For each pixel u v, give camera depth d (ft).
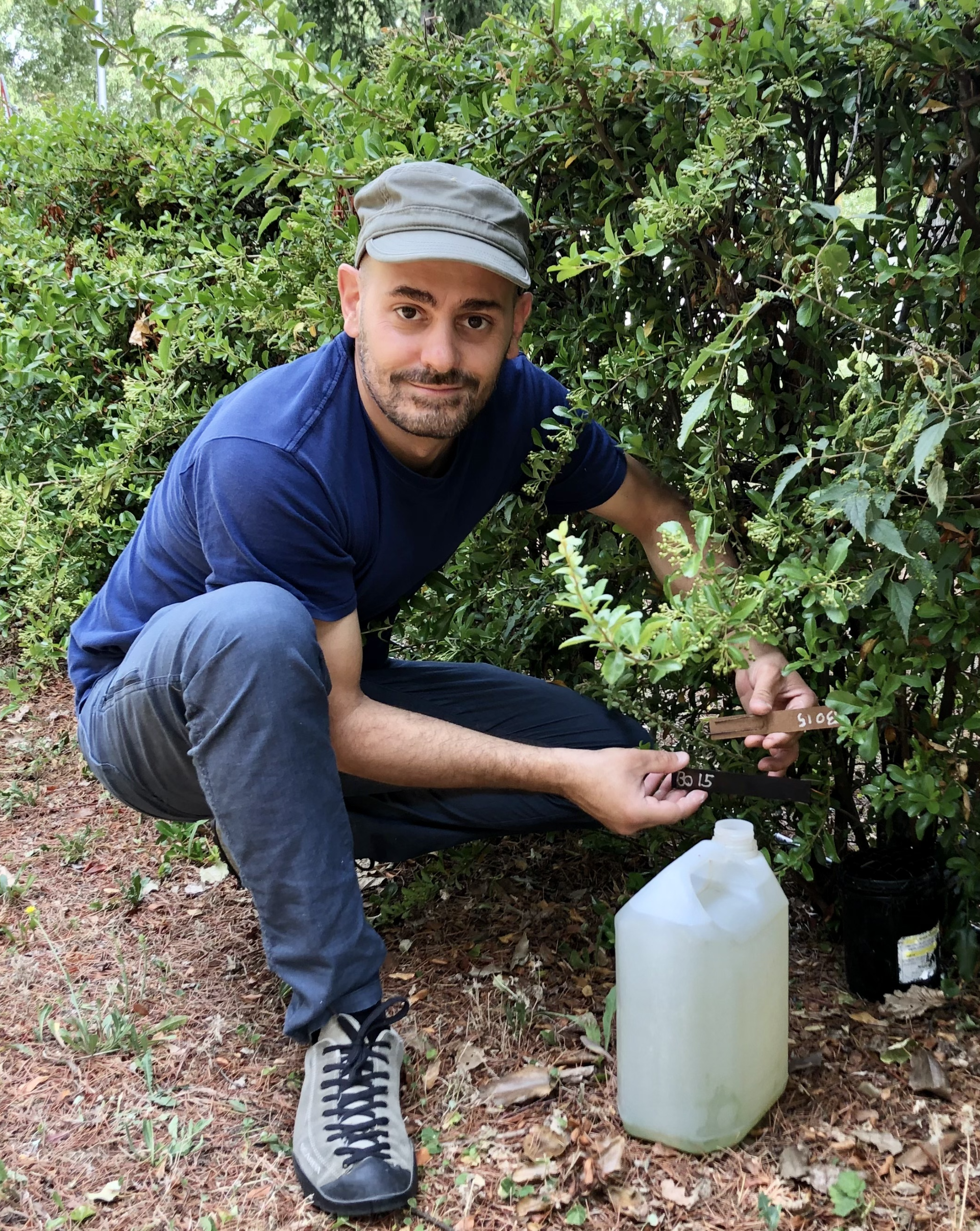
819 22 5.28
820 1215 4.32
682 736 6.58
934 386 4.12
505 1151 4.74
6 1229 4.32
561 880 7.15
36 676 9.85
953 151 5.32
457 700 6.49
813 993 5.83
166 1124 4.96
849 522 4.72
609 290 6.15
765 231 5.32
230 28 6.24
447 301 4.91
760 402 5.60
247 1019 5.78
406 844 6.40
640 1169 4.61
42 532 9.39
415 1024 5.65
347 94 6.43
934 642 4.94
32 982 6.10
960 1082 5.07
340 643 5.33
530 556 7.36
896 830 6.15
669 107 5.61
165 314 8.62
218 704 4.79
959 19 4.97
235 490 5.02
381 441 5.38
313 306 6.68
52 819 8.32
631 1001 4.67
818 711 5.08
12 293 11.16
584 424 6.04
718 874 4.75
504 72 5.90
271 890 4.88
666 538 5.24
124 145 10.88
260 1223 4.40
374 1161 4.48
